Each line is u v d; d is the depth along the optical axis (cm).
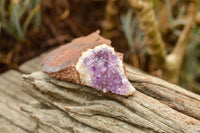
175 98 39
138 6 47
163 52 51
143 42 62
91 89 39
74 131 39
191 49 67
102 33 64
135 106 38
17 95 49
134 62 63
